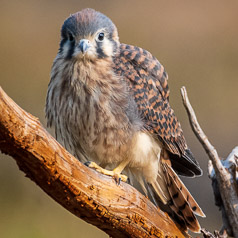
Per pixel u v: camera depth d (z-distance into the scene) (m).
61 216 16.64
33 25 22.06
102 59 9.75
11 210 16.70
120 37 22.20
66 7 22.80
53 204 16.88
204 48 22.08
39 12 22.47
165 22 22.59
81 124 9.71
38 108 19.66
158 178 10.37
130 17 22.72
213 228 16.12
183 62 21.67
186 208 10.12
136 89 9.92
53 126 10.24
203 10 22.95
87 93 9.59
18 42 21.56
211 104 20.28
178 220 10.18
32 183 17.17
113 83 9.64
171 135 10.31
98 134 9.69
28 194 17.06
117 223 8.59
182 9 22.92
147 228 8.84
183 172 10.81
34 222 16.53
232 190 9.27
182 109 19.55
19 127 7.25
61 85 9.77
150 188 10.52
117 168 9.91
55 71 9.92
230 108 20.25
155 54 21.89
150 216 8.84
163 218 9.03
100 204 8.30
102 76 9.62
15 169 17.34
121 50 10.15
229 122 19.88
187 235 9.94
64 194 8.03
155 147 10.09
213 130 19.69
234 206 9.30
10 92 20.06
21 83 20.30
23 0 22.53
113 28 10.15
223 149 19.34
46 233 16.33
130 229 8.73
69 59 9.70
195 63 21.66
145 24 22.55
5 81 20.30
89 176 8.12
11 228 16.38
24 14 22.27
